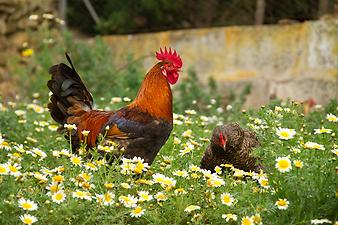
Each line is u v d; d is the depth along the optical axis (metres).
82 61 16.75
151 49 18.16
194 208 6.75
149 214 6.87
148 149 8.47
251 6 17.97
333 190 6.77
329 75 16.22
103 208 6.81
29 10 18.39
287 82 16.70
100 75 16.02
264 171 8.32
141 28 19.16
